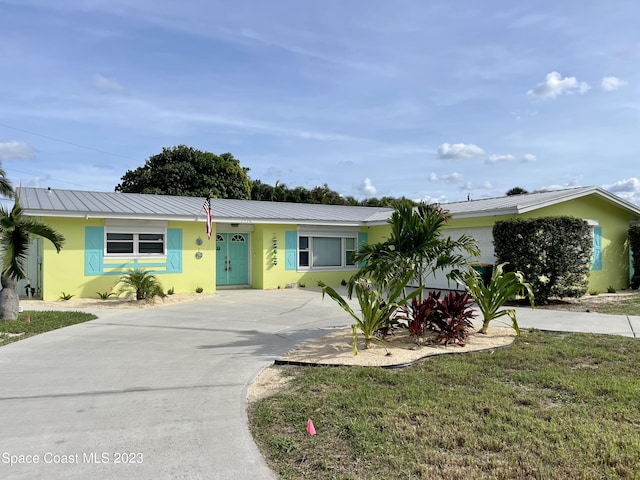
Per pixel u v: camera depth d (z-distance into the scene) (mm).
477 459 3756
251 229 18500
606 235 16797
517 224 12828
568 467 3611
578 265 12992
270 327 9539
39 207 13469
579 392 5289
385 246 8445
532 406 4910
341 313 11500
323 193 43000
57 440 4059
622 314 10859
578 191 15164
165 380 5805
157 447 3926
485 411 4750
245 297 14836
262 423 4488
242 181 36594
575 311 11453
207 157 34844
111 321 10164
